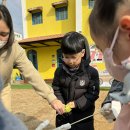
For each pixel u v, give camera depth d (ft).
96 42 2.38
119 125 2.77
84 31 34.76
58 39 36.19
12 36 5.49
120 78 2.44
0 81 1.42
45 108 15.28
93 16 2.17
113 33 2.08
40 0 40.52
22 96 20.61
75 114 6.53
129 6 1.95
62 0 38.55
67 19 38.47
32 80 5.95
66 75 6.72
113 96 2.37
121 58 2.21
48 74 40.32
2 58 5.63
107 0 2.00
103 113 4.85
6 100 5.89
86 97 6.54
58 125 6.79
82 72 6.62
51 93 5.98
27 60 6.11
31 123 12.12
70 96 6.63
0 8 5.16
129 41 2.06
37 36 41.16
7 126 1.40
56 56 39.73
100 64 29.60
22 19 42.11
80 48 6.31
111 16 2.01
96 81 6.66
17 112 14.65
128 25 1.96
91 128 6.64
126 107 2.71
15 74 35.86
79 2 35.37
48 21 40.16
